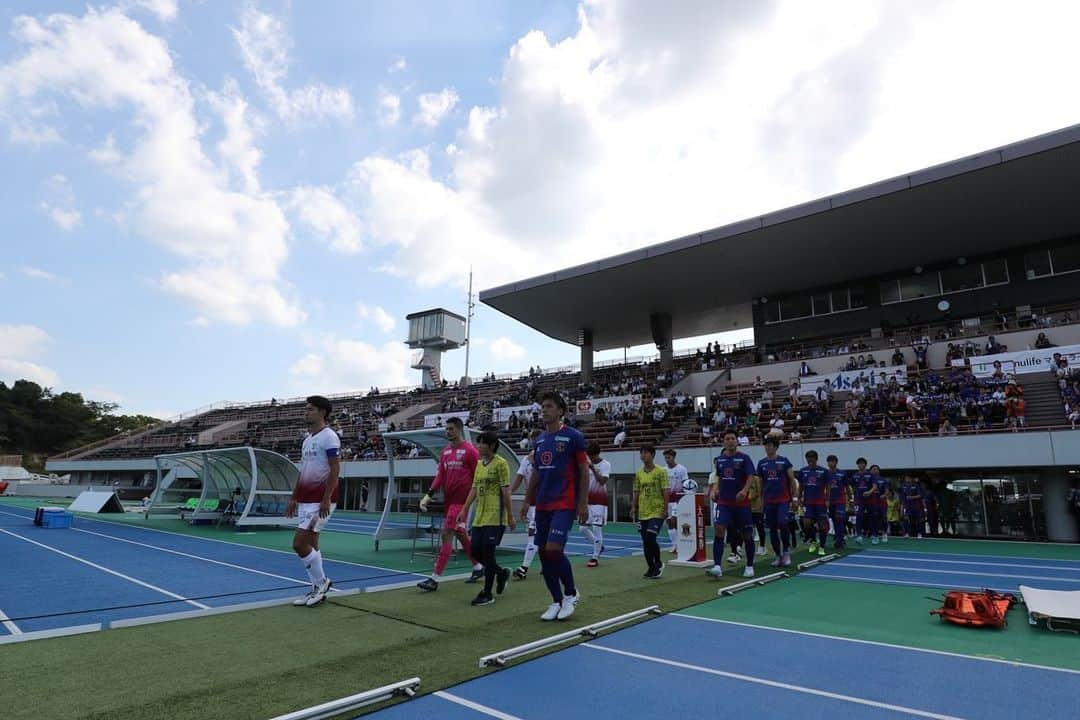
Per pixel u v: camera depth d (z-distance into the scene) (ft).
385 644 16.39
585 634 17.44
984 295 90.79
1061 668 14.60
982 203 76.54
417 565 33.47
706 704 12.17
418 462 104.78
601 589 25.63
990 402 63.26
